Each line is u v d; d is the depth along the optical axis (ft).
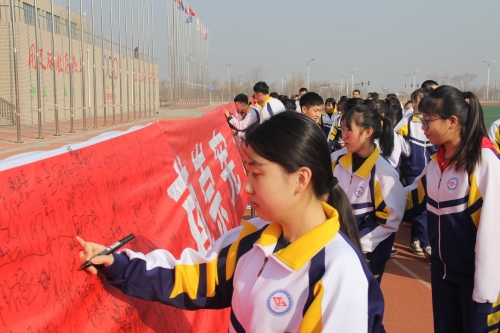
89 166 5.68
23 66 53.98
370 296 4.59
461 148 8.50
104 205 5.88
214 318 8.61
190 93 109.70
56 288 4.52
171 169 9.14
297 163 4.50
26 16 56.90
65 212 4.98
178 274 5.35
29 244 4.29
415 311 13.94
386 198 9.86
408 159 19.56
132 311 5.68
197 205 10.40
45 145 36.99
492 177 8.27
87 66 70.54
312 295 4.37
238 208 16.16
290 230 4.84
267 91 23.89
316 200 4.83
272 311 4.52
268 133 4.56
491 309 8.31
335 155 11.03
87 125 58.95
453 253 8.82
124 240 5.40
